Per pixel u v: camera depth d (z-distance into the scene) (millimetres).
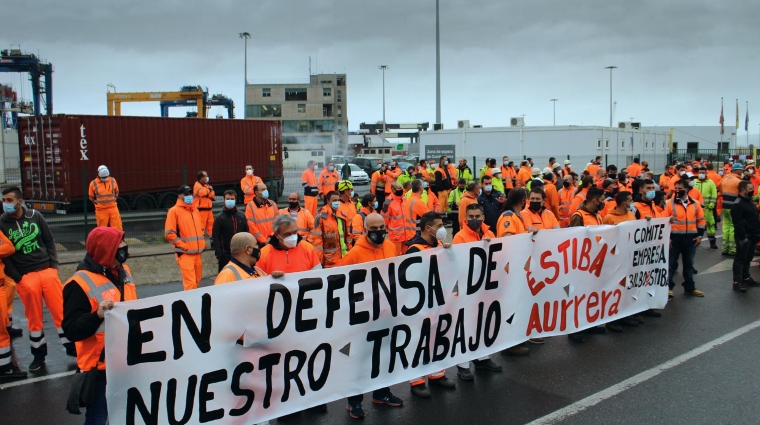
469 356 5945
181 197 8492
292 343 4699
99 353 3969
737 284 9641
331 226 8758
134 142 21500
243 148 24812
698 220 9336
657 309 8547
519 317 6430
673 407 5230
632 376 6004
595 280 7270
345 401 5641
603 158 28266
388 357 5305
